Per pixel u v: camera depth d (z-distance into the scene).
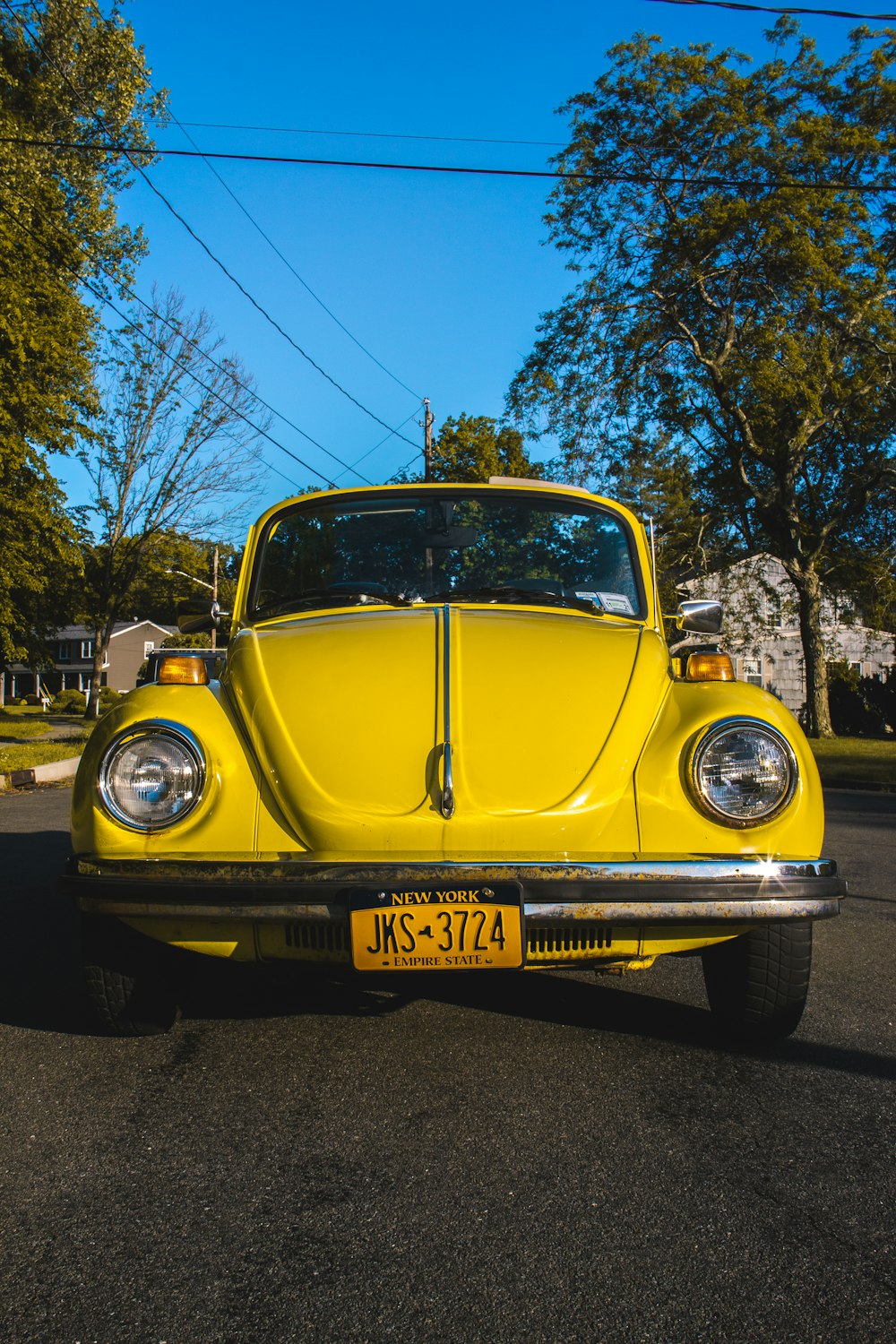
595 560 4.37
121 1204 2.36
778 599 27.39
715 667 3.46
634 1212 2.31
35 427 20.62
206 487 33.84
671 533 25.69
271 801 3.02
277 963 3.07
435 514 4.45
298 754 3.05
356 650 3.42
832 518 25.19
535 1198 2.37
